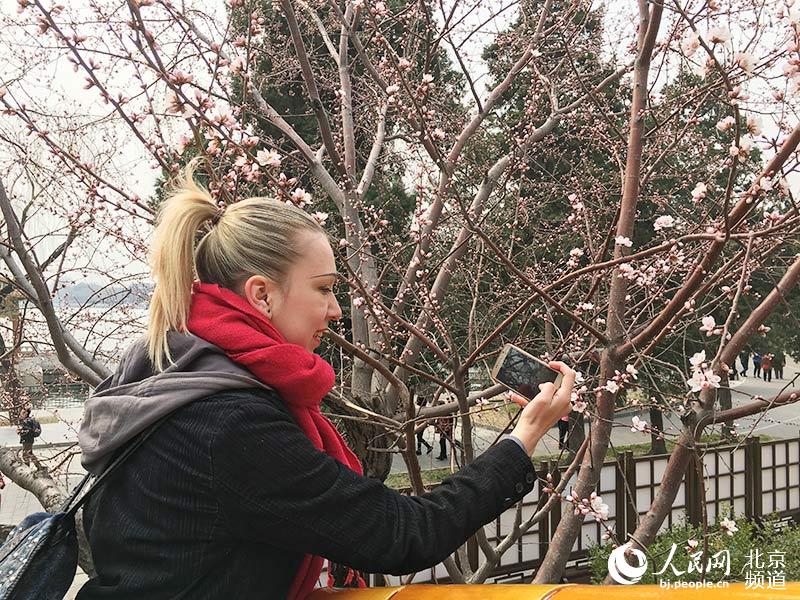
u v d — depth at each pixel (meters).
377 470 3.12
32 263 2.46
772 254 2.84
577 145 5.34
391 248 3.85
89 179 2.54
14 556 1.03
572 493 2.37
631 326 2.92
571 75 4.20
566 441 2.91
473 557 4.68
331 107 5.64
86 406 1.06
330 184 3.57
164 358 1.03
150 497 0.95
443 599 0.94
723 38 1.63
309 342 1.09
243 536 0.92
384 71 3.82
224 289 1.06
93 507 1.06
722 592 0.79
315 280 1.06
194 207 1.09
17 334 3.15
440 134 3.00
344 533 0.90
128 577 0.96
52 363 3.99
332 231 3.78
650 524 2.29
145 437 0.96
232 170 2.38
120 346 3.71
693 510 5.68
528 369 1.23
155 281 1.07
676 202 4.56
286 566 0.98
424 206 3.62
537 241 4.75
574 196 3.59
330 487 0.91
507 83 3.44
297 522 0.90
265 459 0.90
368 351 2.66
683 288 1.99
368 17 3.49
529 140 3.93
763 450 6.32
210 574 0.92
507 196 4.59
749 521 5.79
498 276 4.11
